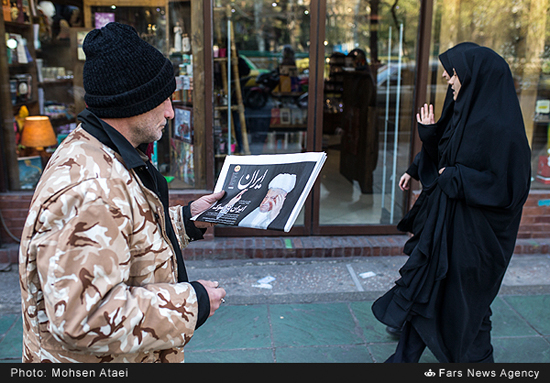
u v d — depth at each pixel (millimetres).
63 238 924
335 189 4582
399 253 3811
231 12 3885
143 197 1100
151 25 3658
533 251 3812
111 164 1032
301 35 4531
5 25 3520
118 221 983
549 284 3305
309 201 3912
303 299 3178
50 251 924
